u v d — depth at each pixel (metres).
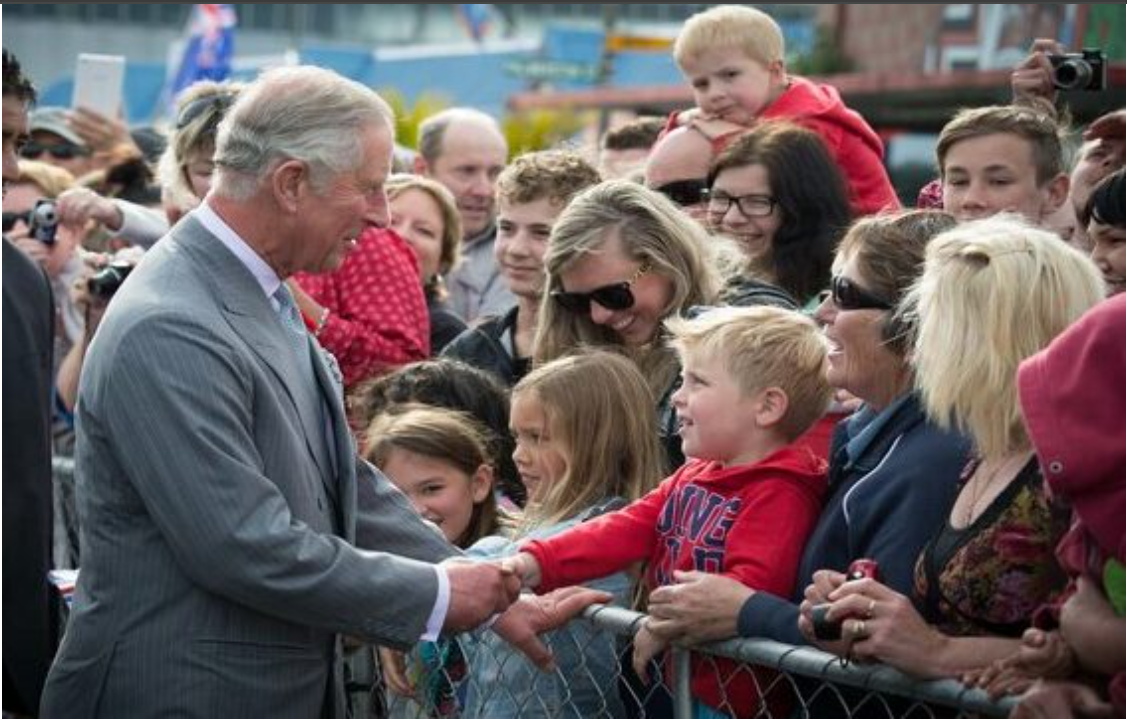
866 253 3.47
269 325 3.52
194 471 3.33
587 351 4.12
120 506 3.44
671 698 3.64
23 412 4.54
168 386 3.35
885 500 3.29
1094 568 2.90
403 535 3.80
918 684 3.06
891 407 3.43
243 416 3.40
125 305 3.42
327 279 5.09
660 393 4.20
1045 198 4.58
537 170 4.90
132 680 3.43
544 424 4.01
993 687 2.97
